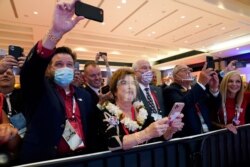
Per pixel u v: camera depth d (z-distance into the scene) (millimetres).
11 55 1751
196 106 2168
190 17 8117
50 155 1212
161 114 2064
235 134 1846
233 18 8211
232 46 11633
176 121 1333
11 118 1535
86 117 1444
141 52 14672
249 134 1962
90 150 1375
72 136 1301
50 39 1091
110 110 1376
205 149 1592
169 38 11102
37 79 1185
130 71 1523
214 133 1679
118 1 6781
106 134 1277
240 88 2213
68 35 10344
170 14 7832
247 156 1914
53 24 1056
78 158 1112
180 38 11102
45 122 1252
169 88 2264
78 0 1026
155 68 17172
